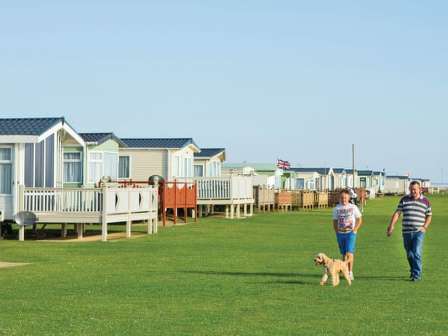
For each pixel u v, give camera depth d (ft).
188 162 163.94
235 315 42.06
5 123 99.60
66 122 109.70
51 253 78.33
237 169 248.11
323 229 119.65
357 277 58.95
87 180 122.52
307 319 40.96
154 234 106.52
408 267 66.03
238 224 131.03
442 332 37.76
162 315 42.04
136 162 156.56
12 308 44.19
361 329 38.37
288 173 301.63
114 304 45.60
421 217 56.70
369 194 352.90
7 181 96.53
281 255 76.89
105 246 86.89
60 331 37.70
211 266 66.44
